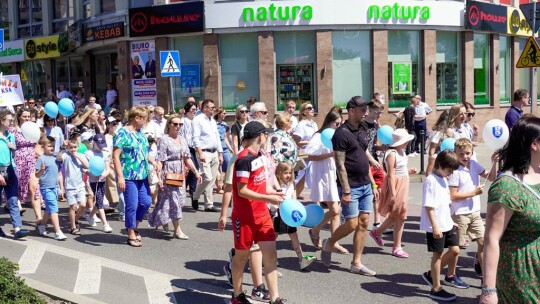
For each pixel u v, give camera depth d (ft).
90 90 93.91
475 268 27.09
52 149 34.19
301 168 37.17
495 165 26.73
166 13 73.51
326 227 36.83
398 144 29.81
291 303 23.61
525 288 13.79
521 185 13.79
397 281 26.45
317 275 27.30
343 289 25.35
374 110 30.01
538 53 44.75
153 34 74.59
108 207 40.37
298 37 71.77
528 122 14.06
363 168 26.84
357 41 72.64
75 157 35.53
